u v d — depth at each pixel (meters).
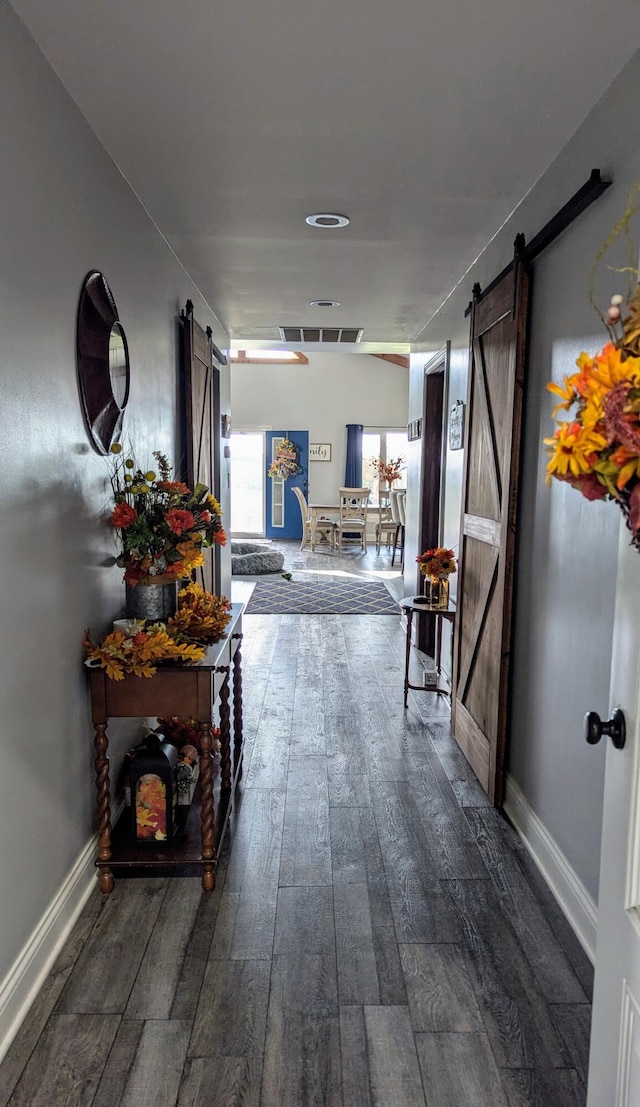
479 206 2.77
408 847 2.53
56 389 1.88
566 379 0.89
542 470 2.43
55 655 1.92
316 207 2.80
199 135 2.18
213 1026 1.70
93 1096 1.51
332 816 2.75
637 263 1.69
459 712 3.46
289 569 9.26
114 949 1.97
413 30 1.64
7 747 1.62
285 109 2.02
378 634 5.80
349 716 3.88
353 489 11.20
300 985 1.84
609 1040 1.14
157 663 2.15
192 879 2.31
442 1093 1.53
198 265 3.62
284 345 6.46
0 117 1.52
